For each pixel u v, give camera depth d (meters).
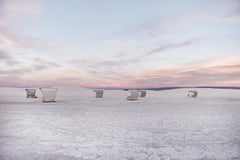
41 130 4.99
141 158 3.29
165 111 8.15
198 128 5.23
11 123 5.77
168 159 3.25
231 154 3.44
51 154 3.45
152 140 4.20
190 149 3.69
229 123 5.82
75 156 3.37
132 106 9.92
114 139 4.29
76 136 4.49
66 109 8.66
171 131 4.93
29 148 3.73
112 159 3.25
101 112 7.88
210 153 3.48
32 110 8.26
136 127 5.34
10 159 3.23
